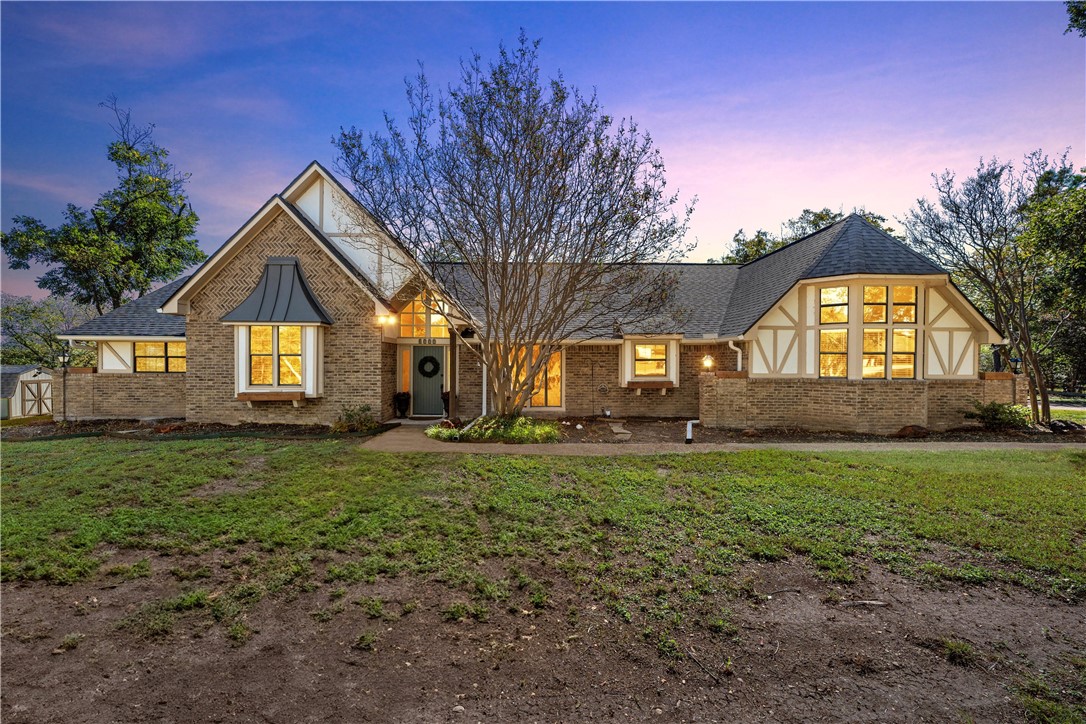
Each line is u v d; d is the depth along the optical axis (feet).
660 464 29.91
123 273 89.10
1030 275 50.80
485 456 31.45
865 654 11.86
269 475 26.61
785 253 59.16
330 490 23.81
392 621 13.01
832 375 45.16
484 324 49.98
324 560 16.47
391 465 28.78
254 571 15.60
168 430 42.60
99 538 17.84
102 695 10.00
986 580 15.60
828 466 29.37
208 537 18.16
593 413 53.47
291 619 13.02
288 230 46.52
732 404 45.88
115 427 45.52
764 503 22.43
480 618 13.19
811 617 13.50
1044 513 21.07
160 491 23.38
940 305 46.24
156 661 11.17
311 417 46.09
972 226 49.62
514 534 18.69
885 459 31.24
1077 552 17.28
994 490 24.27
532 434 38.65
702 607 13.84
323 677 10.72
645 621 13.14
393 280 48.93
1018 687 10.73
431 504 21.85
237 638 12.10
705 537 18.66
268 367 44.73
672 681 10.81
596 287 42.70
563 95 38.63
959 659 11.68
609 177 39.24
